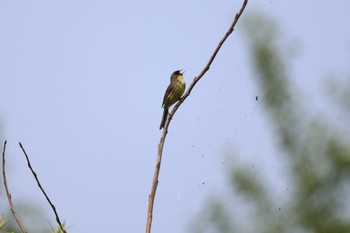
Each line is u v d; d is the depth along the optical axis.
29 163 5.12
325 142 13.05
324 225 12.36
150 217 5.25
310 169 12.87
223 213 11.82
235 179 12.38
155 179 5.53
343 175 12.69
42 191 5.09
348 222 12.34
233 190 12.36
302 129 13.32
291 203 12.68
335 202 12.59
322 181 12.78
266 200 12.54
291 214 12.55
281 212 12.55
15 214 5.15
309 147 13.10
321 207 12.57
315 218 12.43
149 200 5.37
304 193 12.66
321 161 12.98
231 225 11.88
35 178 5.11
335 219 12.44
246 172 12.48
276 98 13.41
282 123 13.26
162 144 5.81
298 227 12.52
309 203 12.54
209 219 11.88
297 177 12.87
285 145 13.15
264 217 12.41
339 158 12.64
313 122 13.28
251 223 12.35
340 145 12.89
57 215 5.07
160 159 5.69
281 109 13.32
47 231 6.59
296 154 13.02
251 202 12.43
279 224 12.41
